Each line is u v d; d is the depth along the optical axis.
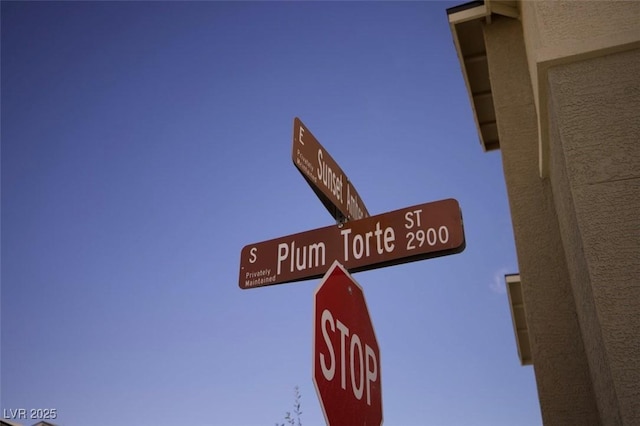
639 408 2.75
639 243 3.10
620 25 3.65
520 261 5.18
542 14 3.86
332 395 2.49
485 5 6.30
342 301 2.87
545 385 4.70
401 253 3.43
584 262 3.25
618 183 3.29
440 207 3.50
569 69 3.67
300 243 3.73
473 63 7.04
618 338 2.93
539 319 4.92
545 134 4.17
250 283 3.76
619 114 3.46
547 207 5.30
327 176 3.74
